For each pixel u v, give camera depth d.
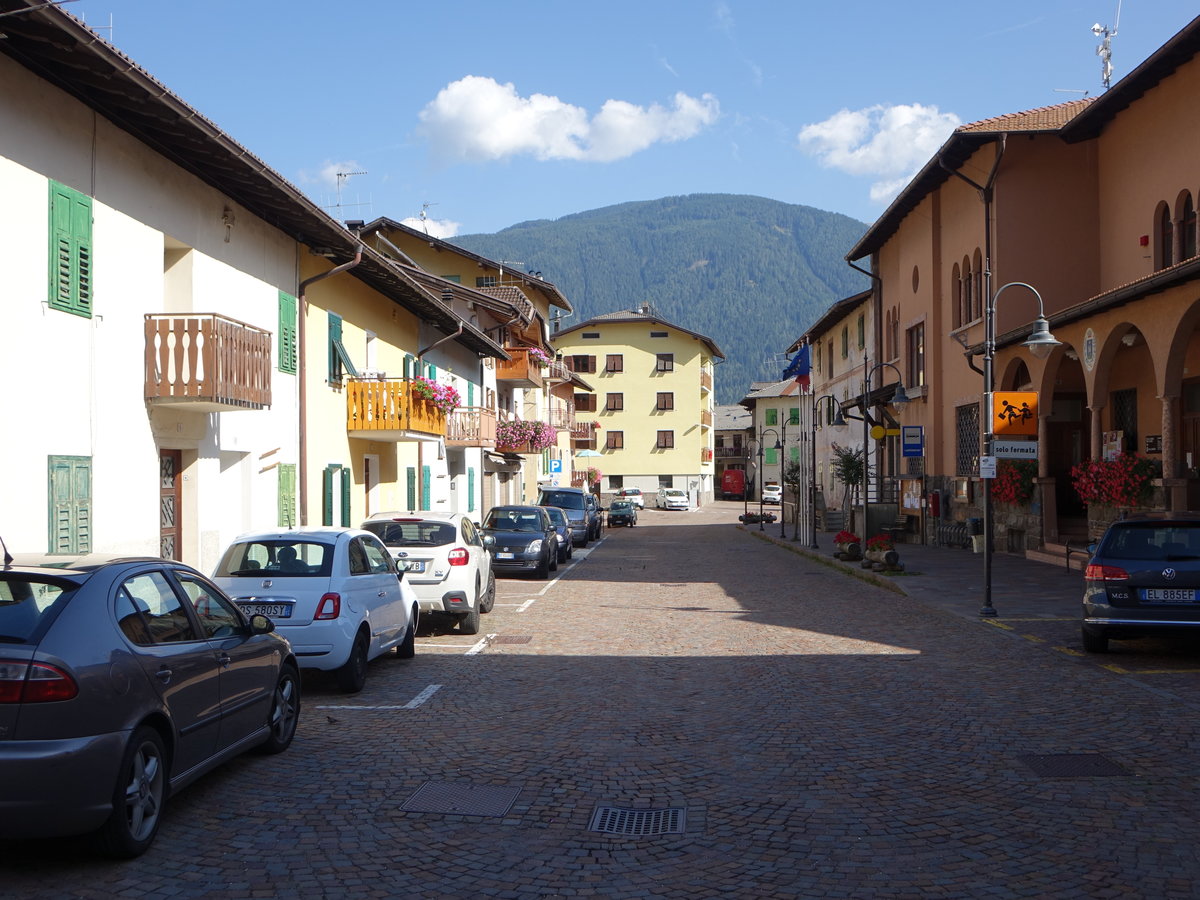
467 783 6.67
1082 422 25.98
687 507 82.06
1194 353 19.30
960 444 28.22
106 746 4.92
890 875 5.05
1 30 9.41
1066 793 6.37
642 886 4.94
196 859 5.24
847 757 7.30
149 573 5.96
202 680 5.96
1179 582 10.62
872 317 38.56
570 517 36.34
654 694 9.70
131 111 11.88
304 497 18.30
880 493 36.44
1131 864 5.15
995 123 25.08
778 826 5.81
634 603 17.91
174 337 13.38
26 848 5.37
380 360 23.61
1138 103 22.16
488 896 4.81
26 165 10.37
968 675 10.51
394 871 5.12
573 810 6.12
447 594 13.64
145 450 12.87
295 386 18.22
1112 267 23.72
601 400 88.50
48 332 10.77
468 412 30.41
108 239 11.98
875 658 11.70
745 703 9.24
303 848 5.43
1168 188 20.77
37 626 4.98
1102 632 10.95
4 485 10.01
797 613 16.20
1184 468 19.58
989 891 4.83
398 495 25.30
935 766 7.04
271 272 17.06
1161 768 6.90
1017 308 24.77
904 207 31.67
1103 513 19.00
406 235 48.94
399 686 10.20
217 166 13.98
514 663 11.59
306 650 9.35
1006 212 24.84
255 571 9.68
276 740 7.36
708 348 92.56
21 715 4.72
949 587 18.88
